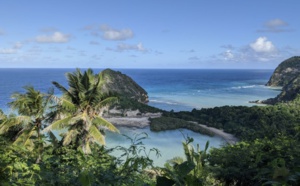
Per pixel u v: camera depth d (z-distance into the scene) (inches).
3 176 94.9
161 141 1674.5
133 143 100.9
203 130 1966.0
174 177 67.2
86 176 82.6
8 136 729.6
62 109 772.0
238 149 629.9
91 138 765.3
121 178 98.5
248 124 2134.6
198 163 74.7
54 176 108.9
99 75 807.1
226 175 530.3
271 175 80.7
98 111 815.1
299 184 72.1
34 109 738.2
